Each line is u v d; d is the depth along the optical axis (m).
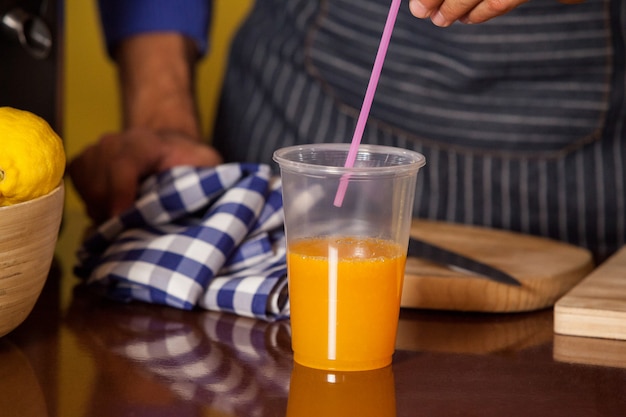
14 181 0.87
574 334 1.01
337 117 1.70
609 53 1.55
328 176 0.84
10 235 0.86
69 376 0.86
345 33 1.68
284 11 1.79
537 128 1.59
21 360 0.90
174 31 1.75
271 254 1.13
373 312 0.86
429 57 1.62
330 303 0.86
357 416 0.78
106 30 1.76
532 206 1.63
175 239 1.08
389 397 0.82
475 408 0.80
